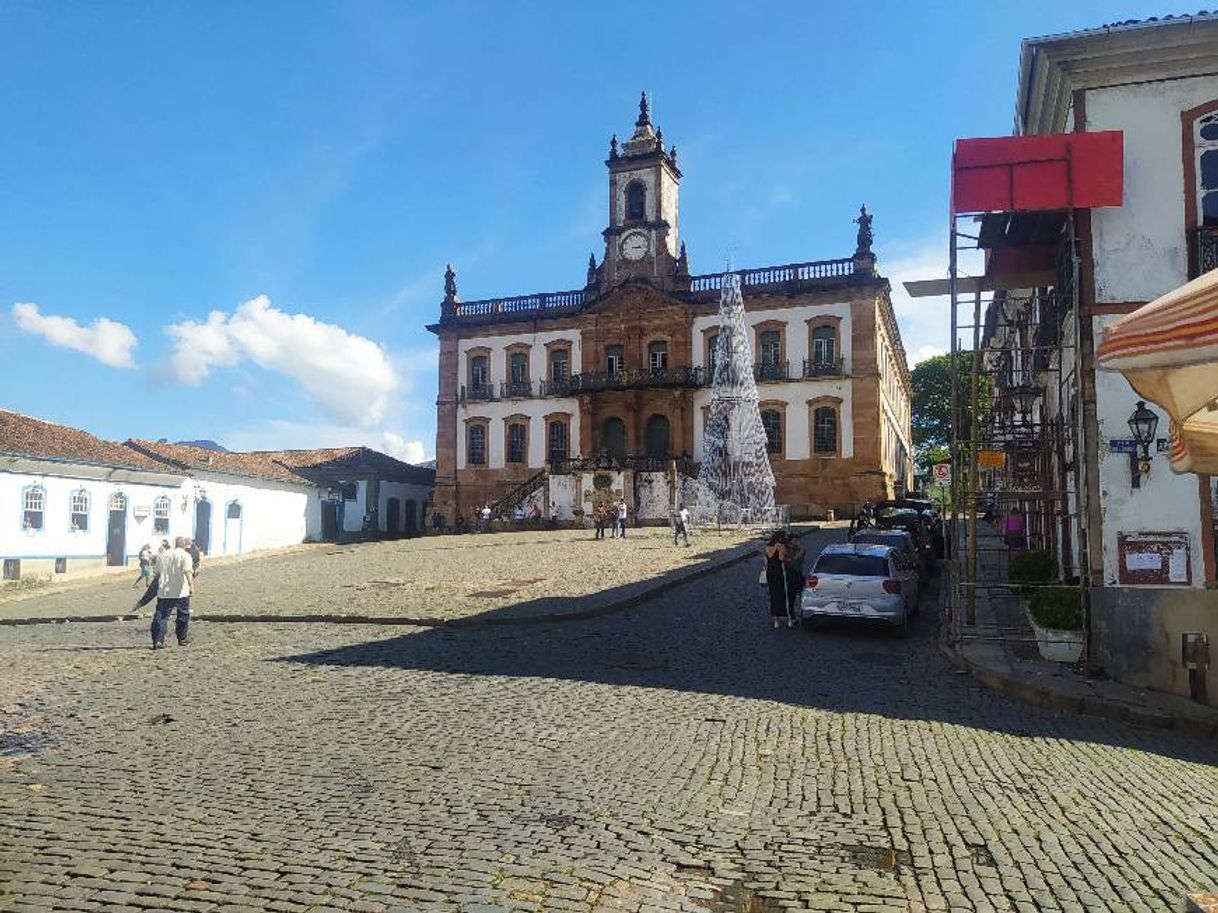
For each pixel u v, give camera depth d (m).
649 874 5.20
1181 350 5.34
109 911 4.71
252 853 5.47
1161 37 12.28
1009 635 13.48
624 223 54.50
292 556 36.59
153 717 9.05
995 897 4.96
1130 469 12.14
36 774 7.15
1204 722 8.67
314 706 9.46
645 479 48.03
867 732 8.54
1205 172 12.32
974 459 13.91
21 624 18.19
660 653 12.77
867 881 5.16
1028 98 14.57
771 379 49.03
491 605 17.44
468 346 56.69
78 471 31.70
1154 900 4.92
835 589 14.51
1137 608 10.23
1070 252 12.55
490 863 5.33
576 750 7.76
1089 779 7.11
